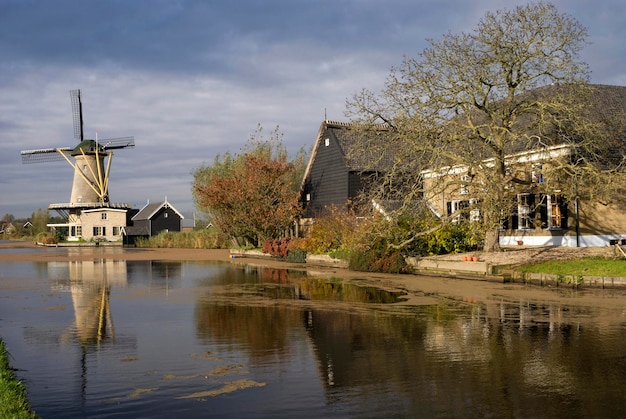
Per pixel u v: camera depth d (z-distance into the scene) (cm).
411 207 2728
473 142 2645
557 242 2830
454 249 2873
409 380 877
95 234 8500
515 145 2958
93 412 743
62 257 4622
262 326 1337
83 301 1805
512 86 2377
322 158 4491
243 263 3700
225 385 859
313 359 1013
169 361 1005
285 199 4441
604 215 2814
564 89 2689
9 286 2275
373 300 1767
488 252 2667
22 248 7156
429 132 2436
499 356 1024
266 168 4434
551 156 2617
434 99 2389
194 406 764
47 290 2127
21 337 1226
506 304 1647
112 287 2220
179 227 9262
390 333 1241
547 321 1366
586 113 2853
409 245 2827
